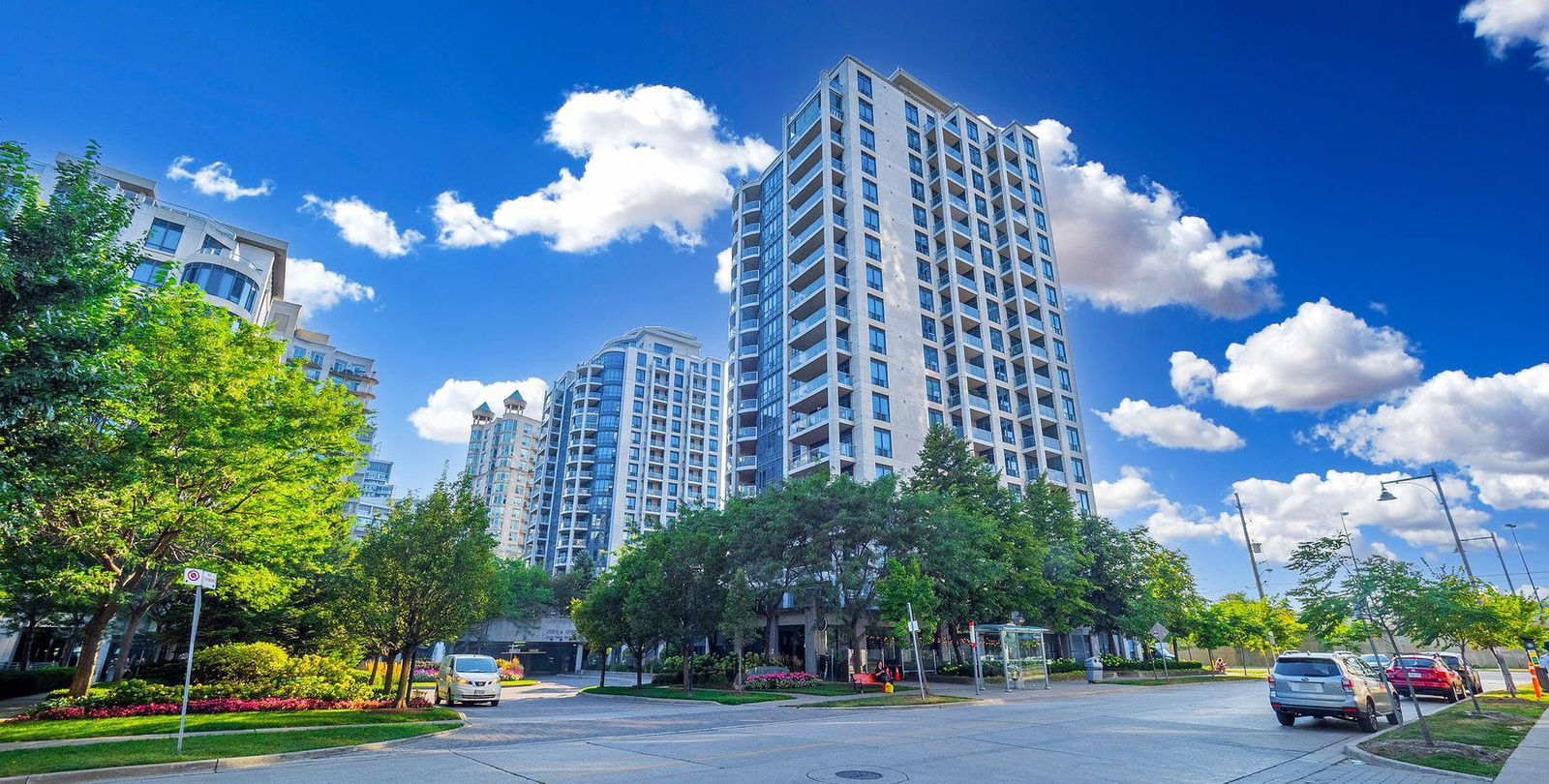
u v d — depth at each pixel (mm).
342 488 21688
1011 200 75062
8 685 26594
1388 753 12492
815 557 31703
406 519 20938
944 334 64188
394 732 15008
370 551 20672
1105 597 46375
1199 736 15359
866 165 64750
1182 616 52156
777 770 10773
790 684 31047
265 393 18766
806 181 64500
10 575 16062
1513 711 19125
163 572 21375
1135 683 38219
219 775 10398
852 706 24109
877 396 55812
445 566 20422
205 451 16750
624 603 33219
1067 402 69500
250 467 17703
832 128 65625
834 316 56906
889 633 34906
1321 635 18750
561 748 13281
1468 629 22609
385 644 20016
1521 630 27625
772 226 70250
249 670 20969
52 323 9859
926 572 31969
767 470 61656
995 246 71375
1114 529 47969
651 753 12578
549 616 74625
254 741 13008
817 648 44688
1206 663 65562
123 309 11484
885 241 62719
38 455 10609
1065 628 41906
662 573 32000
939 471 43719
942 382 61344
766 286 68812
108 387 10688
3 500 9883
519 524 151250
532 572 82500
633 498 120312
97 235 11055
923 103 73625
